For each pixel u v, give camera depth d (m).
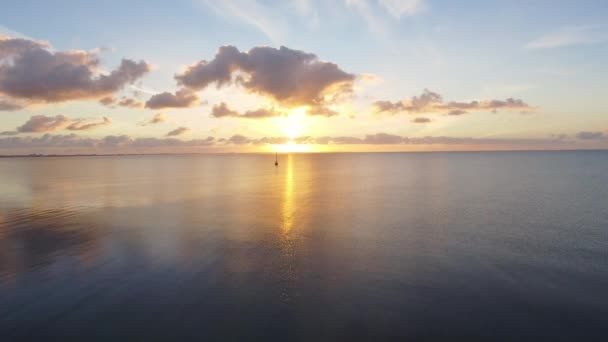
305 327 9.62
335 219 22.97
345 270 13.71
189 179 56.28
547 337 9.08
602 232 19.25
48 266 14.12
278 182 50.12
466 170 73.19
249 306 10.80
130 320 9.97
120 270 13.66
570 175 57.56
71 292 11.77
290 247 16.64
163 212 25.58
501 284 12.30
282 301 11.12
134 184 47.34
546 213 24.67
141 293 11.65
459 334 9.24
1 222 22.22
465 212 25.22
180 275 13.20
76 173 74.12
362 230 19.91
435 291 11.78
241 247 16.64
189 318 10.10
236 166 110.19
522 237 18.25
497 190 38.00
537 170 71.25
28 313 10.34
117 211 26.03
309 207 27.72
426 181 49.22
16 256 15.31
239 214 24.78
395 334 9.27
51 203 30.03
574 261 14.59
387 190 39.00
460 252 15.86
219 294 11.62
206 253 15.76
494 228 20.27
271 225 21.20
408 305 10.82
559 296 11.33
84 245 17.00
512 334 9.23
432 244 17.06
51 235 18.80
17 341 8.96
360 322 9.88
